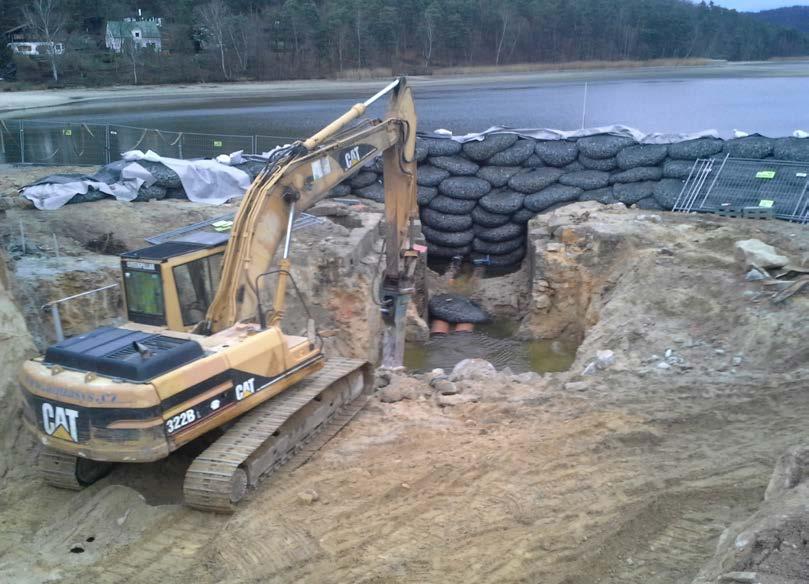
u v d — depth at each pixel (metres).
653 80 69.25
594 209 18.50
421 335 16.80
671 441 9.04
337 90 59.62
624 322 13.20
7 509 7.85
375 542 7.14
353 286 15.00
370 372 10.73
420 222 19.45
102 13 71.19
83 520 7.49
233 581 6.61
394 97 12.73
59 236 16.06
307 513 7.65
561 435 9.27
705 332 12.31
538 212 19.23
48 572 6.75
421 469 8.51
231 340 8.21
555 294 16.88
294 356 8.85
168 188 19.58
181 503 8.00
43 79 60.22
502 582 6.47
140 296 8.63
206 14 67.19
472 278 19.61
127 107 48.03
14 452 8.70
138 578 6.66
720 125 38.84
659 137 19.69
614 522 7.29
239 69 66.81
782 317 11.67
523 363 15.60
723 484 7.84
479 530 7.28
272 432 8.00
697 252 14.90
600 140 19.61
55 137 30.02
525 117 42.91
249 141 30.94
